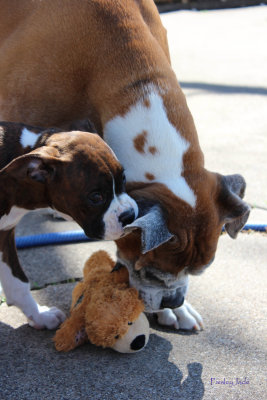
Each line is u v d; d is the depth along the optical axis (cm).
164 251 130
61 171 132
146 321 134
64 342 134
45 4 150
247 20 574
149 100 139
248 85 328
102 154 132
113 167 132
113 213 130
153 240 122
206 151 226
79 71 146
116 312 131
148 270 133
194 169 135
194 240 130
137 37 144
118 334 131
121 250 137
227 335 140
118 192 132
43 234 172
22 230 180
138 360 133
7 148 137
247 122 263
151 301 135
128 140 139
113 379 128
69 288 155
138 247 133
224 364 132
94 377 128
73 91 147
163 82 141
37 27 149
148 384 127
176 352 135
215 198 135
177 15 624
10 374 128
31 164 130
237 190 140
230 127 256
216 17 604
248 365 132
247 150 228
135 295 133
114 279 138
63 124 151
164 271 132
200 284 156
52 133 138
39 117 150
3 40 155
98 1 146
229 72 360
